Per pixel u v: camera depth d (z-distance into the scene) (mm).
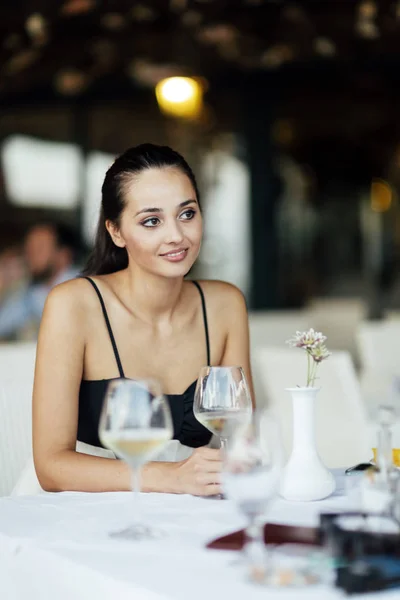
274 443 1407
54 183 8648
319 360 1986
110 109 8617
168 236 2426
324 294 9562
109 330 2568
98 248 2760
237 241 8688
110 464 2180
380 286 9891
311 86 8438
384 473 1558
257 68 7832
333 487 1921
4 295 7844
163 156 2467
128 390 1630
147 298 2562
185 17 6090
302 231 9430
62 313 2508
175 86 7480
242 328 2801
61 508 1896
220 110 8539
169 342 2633
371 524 1482
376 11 5770
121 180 2457
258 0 5793
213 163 8664
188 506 1882
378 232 9961
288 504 1872
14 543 1640
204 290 2758
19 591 1640
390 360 5406
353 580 1254
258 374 4117
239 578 1350
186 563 1440
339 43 6621
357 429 3812
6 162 8594
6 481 2957
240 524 1700
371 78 8109
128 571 1407
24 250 8203
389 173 9953
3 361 3719
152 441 1621
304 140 9281
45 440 2387
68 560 1489
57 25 6066
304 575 1327
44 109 8594
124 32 6488
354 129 9375
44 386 2445
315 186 9484
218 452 2016
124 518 1784
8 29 5891
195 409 2037
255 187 8648
